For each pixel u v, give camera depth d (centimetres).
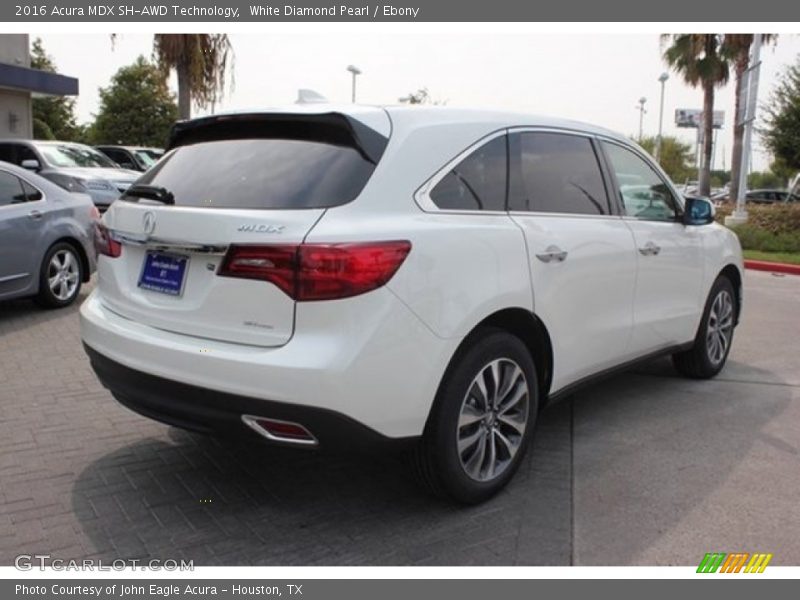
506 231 361
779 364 642
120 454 414
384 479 389
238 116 358
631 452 432
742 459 425
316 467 402
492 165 374
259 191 323
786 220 1905
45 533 329
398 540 330
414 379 315
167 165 377
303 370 290
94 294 398
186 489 374
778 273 1396
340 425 299
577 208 424
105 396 509
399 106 358
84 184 1290
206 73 1858
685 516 354
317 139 337
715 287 569
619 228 450
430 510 357
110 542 324
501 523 346
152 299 343
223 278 310
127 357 339
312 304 293
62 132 5059
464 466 349
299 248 293
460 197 351
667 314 504
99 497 363
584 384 438
